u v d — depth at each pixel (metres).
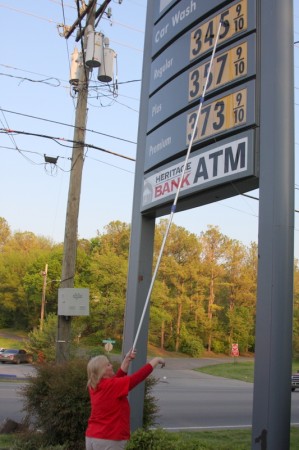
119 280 59.69
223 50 6.96
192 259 71.88
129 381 4.37
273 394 5.29
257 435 5.34
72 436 7.78
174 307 69.56
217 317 77.00
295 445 9.38
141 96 9.27
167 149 7.95
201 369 52.81
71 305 11.78
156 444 6.33
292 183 5.85
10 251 83.06
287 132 5.92
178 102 7.84
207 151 6.92
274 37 6.20
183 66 7.84
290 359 5.42
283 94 6.01
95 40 13.89
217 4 7.27
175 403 17.91
